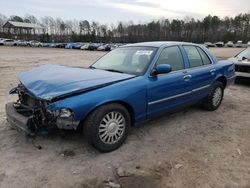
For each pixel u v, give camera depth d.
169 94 4.28
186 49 4.93
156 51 4.28
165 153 3.62
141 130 4.43
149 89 3.91
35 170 3.11
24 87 3.71
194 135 4.28
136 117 3.86
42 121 3.24
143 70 4.01
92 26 93.00
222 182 2.95
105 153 3.56
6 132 4.16
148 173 3.11
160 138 4.12
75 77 3.62
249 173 3.14
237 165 3.33
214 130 4.53
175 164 3.32
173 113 5.11
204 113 5.50
